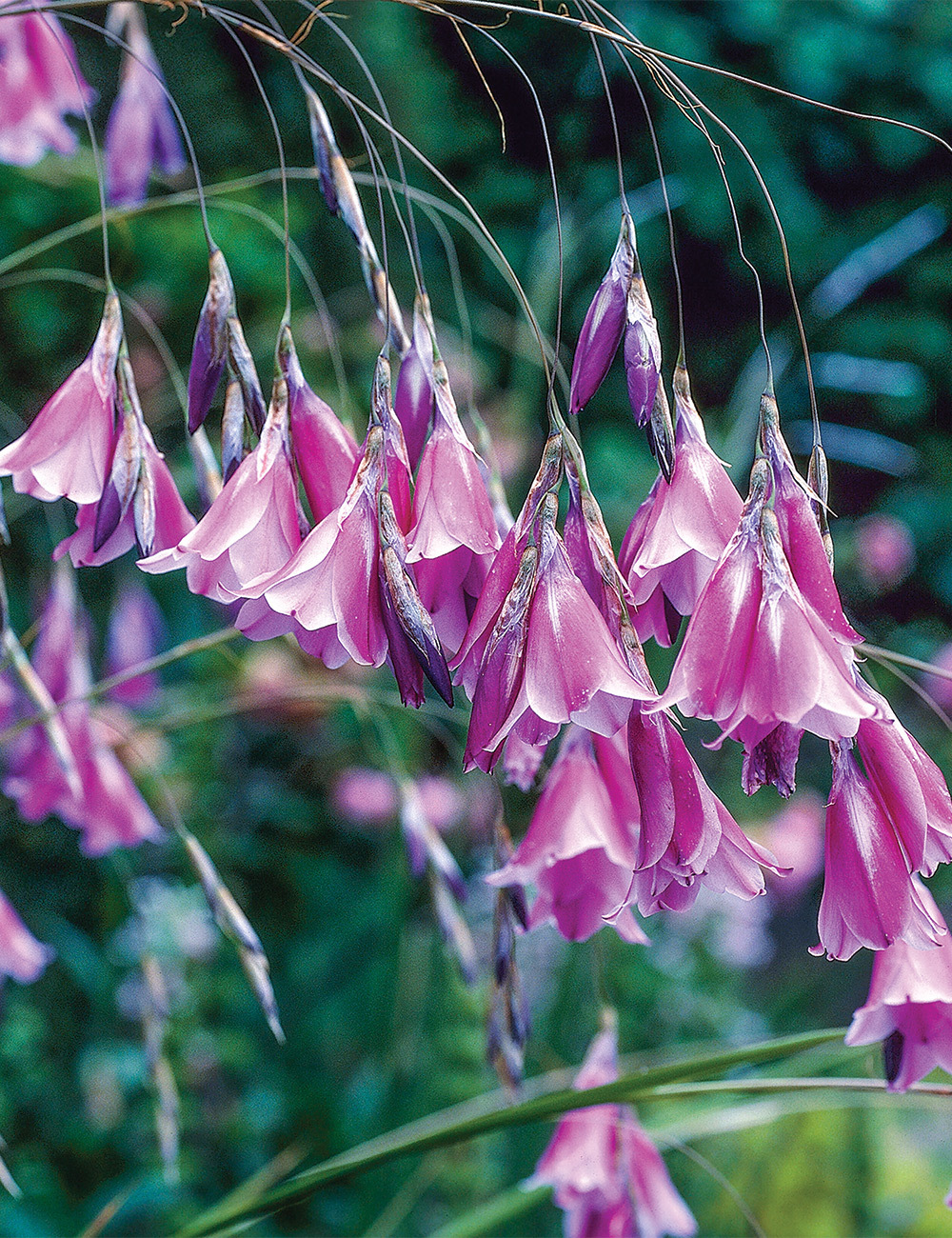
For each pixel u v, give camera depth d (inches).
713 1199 50.6
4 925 29.6
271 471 21.4
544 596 20.4
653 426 20.8
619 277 20.8
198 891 53.1
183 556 21.2
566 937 24.1
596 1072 27.7
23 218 52.1
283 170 21.5
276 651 55.3
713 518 21.0
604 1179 27.5
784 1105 29.4
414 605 20.5
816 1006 64.6
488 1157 48.1
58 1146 48.5
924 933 21.6
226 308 21.6
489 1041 26.0
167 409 49.9
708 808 20.9
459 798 51.2
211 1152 52.1
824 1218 52.6
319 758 63.4
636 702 20.8
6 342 53.4
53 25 25.9
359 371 58.9
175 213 55.9
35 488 22.1
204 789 56.2
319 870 62.3
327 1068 56.7
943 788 21.5
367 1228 44.2
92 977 49.3
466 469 21.1
